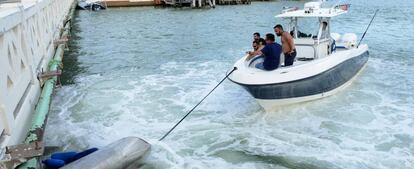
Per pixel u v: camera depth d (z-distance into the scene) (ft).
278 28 29.78
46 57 37.29
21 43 25.30
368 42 60.03
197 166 22.22
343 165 21.97
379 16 96.17
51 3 50.44
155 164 22.38
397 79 38.58
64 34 55.36
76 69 46.03
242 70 28.45
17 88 22.15
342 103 31.55
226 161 22.80
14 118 20.92
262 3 148.36
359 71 38.24
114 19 106.22
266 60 28.60
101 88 37.58
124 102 33.24
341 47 38.06
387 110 30.14
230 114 29.94
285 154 23.45
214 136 26.11
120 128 27.63
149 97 34.53
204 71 43.83
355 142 24.84
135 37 72.79
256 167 22.04
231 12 119.75
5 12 22.84
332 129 26.81
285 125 27.63
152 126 27.94
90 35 76.54
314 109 30.25
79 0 137.90
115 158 20.59
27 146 18.25
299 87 28.43
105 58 52.75
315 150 23.88
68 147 24.57
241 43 63.05
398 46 56.24
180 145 24.84
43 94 27.48
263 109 30.07
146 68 46.09
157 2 142.00
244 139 25.58
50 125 28.09
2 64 19.01
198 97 34.24
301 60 32.45
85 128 27.63
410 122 27.81
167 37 72.02
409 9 111.55
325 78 30.14
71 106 32.30
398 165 21.90
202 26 88.07
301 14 32.32
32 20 30.86
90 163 19.75
